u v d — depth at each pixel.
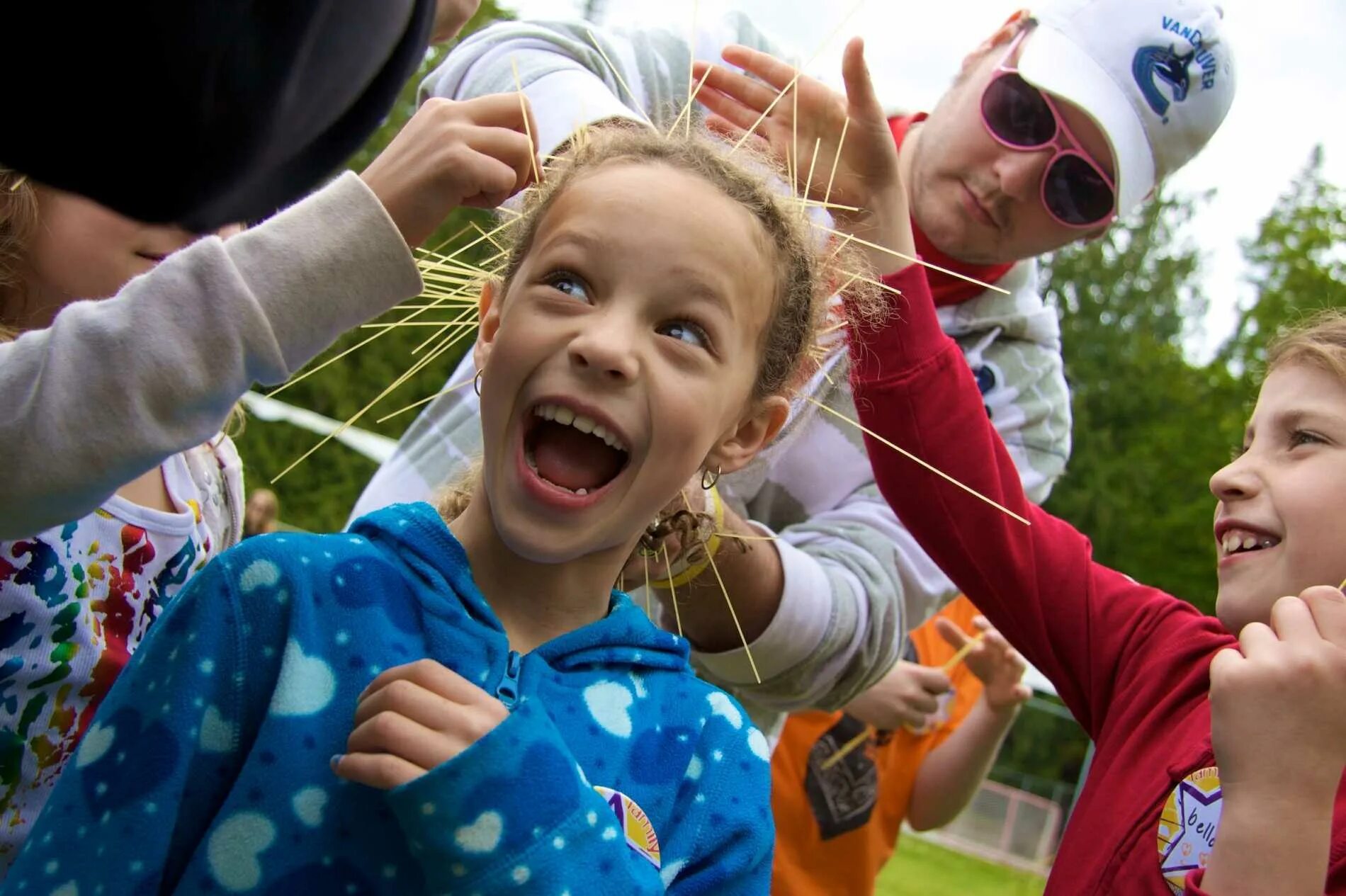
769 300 1.66
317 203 1.36
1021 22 2.98
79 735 1.74
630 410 1.46
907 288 2.29
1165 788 1.82
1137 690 2.05
